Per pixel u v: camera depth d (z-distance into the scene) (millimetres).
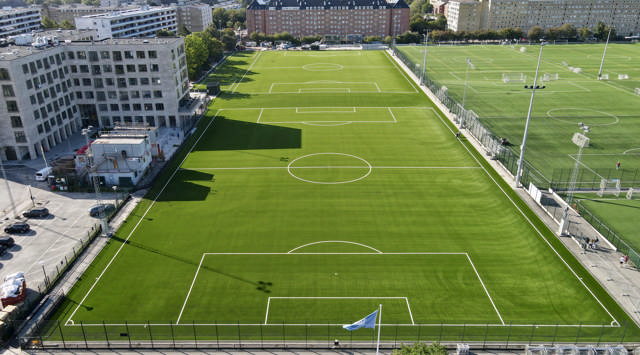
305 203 75562
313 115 121438
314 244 64562
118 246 63969
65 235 66625
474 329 49406
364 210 73500
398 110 125938
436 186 81562
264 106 130125
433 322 50469
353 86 152250
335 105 130500
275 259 61219
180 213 72625
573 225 68938
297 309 52438
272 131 109312
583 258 61031
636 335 48438
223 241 65250
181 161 92438
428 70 177875
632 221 70562
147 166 87500
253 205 75062
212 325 50156
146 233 67188
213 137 106062
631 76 166875
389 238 65938
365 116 120500
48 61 99812
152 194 78938
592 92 145250
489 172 87188
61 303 53219
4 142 92438
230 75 170875
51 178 81125
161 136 108188
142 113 114500
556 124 115062
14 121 91000
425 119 118250
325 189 80375
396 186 81500
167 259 61188
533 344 47281
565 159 93562
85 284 56344
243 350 47156
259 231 67688
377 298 54125
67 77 108562
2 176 86375
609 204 75812
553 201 76312
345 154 95438
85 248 63375
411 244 64500
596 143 102375
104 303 53250
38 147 97562
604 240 64938
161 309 52375
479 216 71875
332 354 46500
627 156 95062
